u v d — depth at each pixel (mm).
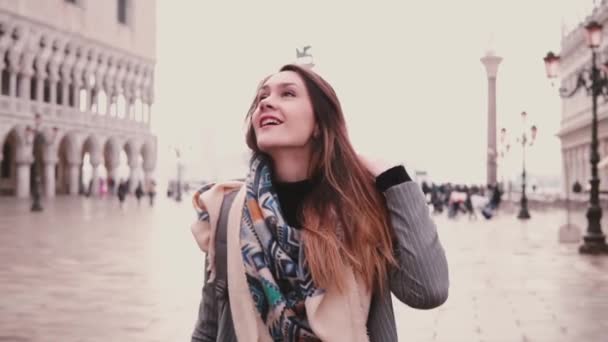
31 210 33469
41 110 52219
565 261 14227
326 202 1938
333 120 2033
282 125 1988
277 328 1843
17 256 14758
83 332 7523
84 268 12914
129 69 66438
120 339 7203
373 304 1985
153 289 10477
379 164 1999
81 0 58625
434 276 1882
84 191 63375
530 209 42438
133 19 66938
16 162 49906
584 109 57438
